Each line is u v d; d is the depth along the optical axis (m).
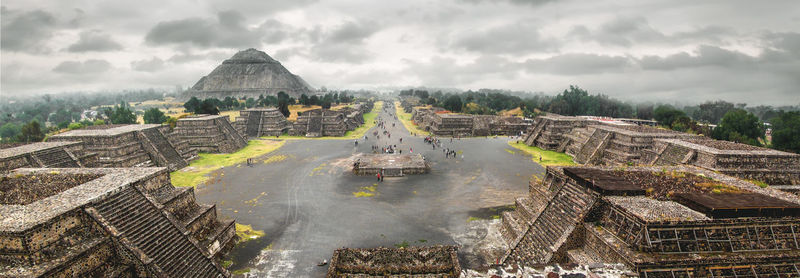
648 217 20.94
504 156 69.62
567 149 72.12
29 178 27.61
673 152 46.91
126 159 52.62
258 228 34.28
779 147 67.81
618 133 59.19
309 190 46.28
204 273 24.08
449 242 31.17
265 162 64.19
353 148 79.88
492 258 28.33
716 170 38.00
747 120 78.19
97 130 57.25
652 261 19.41
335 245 30.77
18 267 18.33
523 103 172.88
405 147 81.12
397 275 25.20
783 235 21.16
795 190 35.00
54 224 19.83
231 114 145.88
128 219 23.58
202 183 49.75
